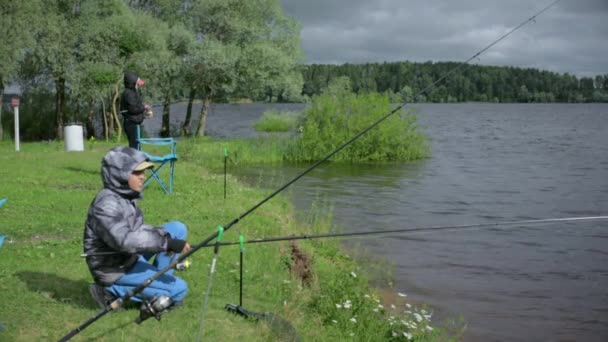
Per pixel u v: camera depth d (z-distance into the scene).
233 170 21.98
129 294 4.69
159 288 5.56
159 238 5.26
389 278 9.60
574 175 22.84
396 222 13.90
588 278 9.95
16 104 20.58
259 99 34.94
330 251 10.50
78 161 17.23
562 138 43.06
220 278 7.22
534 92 100.19
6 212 10.17
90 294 6.22
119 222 5.18
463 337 7.39
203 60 31.16
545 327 7.82
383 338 6.87
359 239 11.98
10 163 16.44
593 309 8.50
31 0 25.73
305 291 7.61
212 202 12.16
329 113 26.30
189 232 9.45
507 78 94.38
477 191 18.78
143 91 30.02
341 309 7.21
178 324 5.63
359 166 24.47
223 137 37.19
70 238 8.76
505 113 105.50
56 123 31.14
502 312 8.31
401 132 27.48
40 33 26.97
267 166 23.55
